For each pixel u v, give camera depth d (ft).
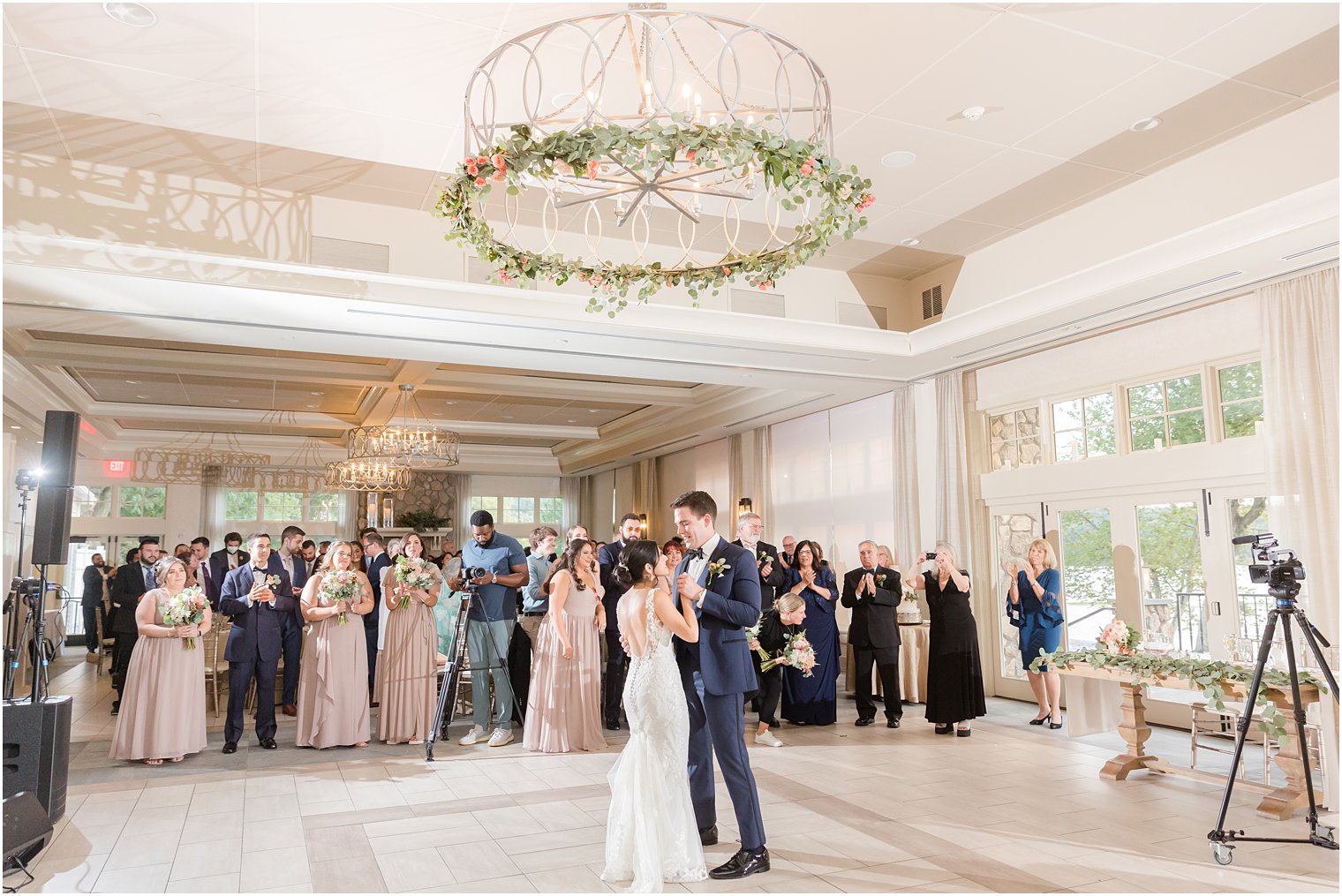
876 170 18.47
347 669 20.02
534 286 20.57
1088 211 20.33
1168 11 12.92
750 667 12.35
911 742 20.42
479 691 20.86
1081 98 15.53
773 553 22.61
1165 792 15.84
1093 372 23.54
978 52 14.01
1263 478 19.51
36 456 36.35
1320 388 17.85
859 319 24.99
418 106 15.38
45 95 14.82
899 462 30.09
